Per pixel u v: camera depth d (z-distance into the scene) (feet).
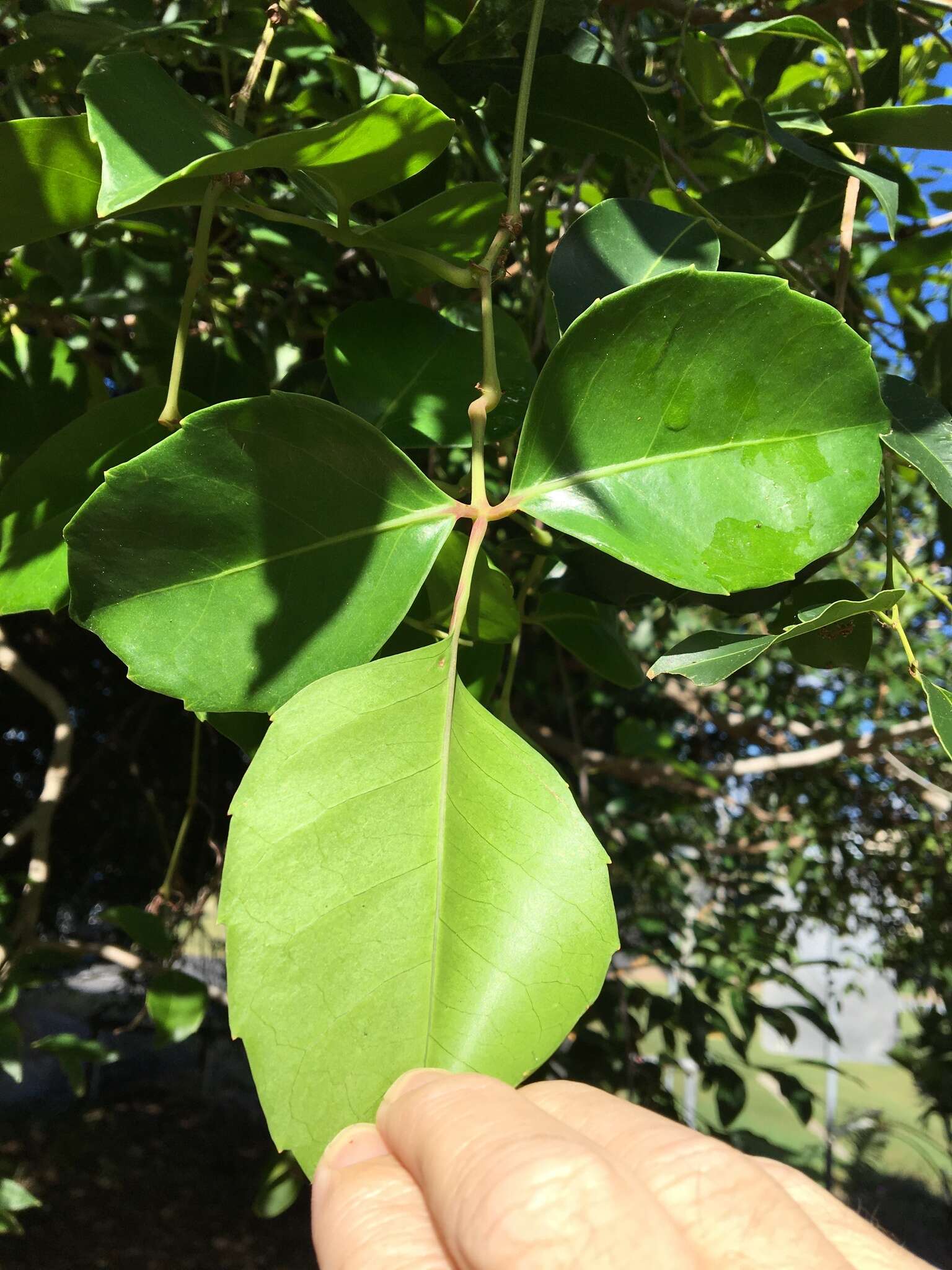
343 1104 0.55
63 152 0.74
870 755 3.72
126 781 4.97
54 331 1.66
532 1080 2.62
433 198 0.83
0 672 4.67
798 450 0.72
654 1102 2.83
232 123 0.80
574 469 0.73
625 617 2.61
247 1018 0.55
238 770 4.12
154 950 1.87
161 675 0.65
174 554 0.67
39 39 1.24
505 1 1.10
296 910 0.57
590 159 1.61
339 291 1.97
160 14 1.58
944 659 4.46
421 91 1.27
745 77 1.71
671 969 3.37
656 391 0.73
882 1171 6.00
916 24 1.46
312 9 1.42
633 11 1.42
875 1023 9.29
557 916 0.60
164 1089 8.52
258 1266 6.15
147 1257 6.06
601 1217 0.51
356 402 1.01
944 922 4.61
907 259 1.61
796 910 5.23
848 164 1.13
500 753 0.66
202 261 0.79
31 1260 5.86
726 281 0.70
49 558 0.88
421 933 0.58
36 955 1.99
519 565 1.93
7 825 5.53
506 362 1.06
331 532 0.69
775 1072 3.07
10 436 1.11
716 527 0.71
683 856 4.22
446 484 0.97
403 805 0.61
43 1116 7.80
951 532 1.27
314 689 0.64
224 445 0.66
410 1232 0.53
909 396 0.96
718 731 4.75
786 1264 0.58
